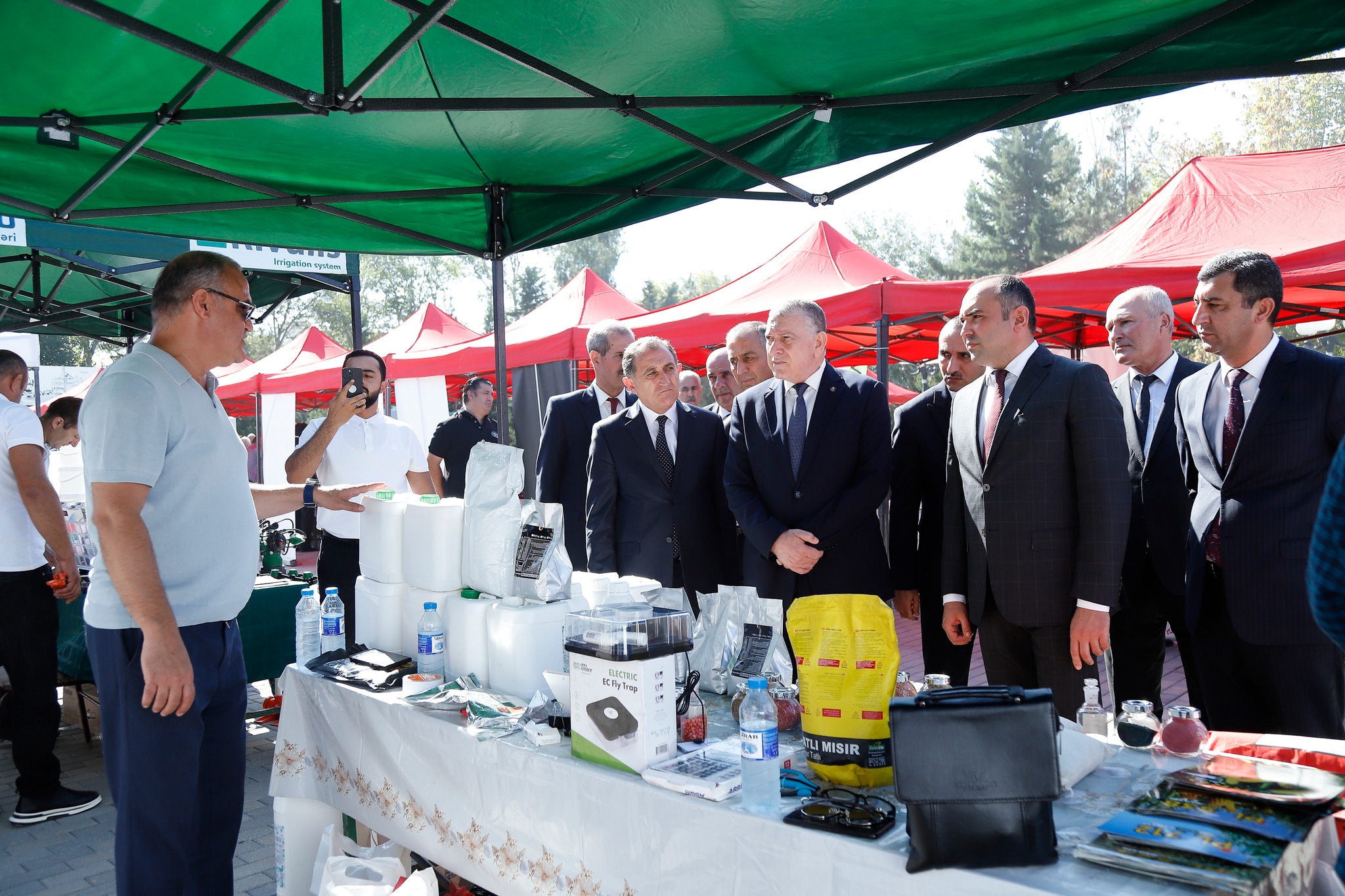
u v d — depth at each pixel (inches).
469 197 161.6
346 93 90.0
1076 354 337.7
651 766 66.8
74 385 672.4
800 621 67.9
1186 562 119.3
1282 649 97.6
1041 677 98.9
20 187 135.6
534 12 101.1
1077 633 92.4
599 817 67.2
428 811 84.0
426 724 83.9
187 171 142.6
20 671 143.7
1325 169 218.1
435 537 98.1
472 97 123.7
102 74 111.0
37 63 107.5
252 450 530.6
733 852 58.7
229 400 671.1
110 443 79.7
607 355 159.0
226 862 92.5
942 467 133.0
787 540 110.3
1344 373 95.9
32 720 144.6
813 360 119.0
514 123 130.7
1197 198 224.7
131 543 79.0
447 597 96.8
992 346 101.3
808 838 55.1
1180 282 190.7
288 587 186.2
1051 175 1721.2
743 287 294.7
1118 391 136.3
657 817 63.2
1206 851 48.2
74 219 140.8
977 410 105.0
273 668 185.5
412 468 163.5
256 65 112.7
